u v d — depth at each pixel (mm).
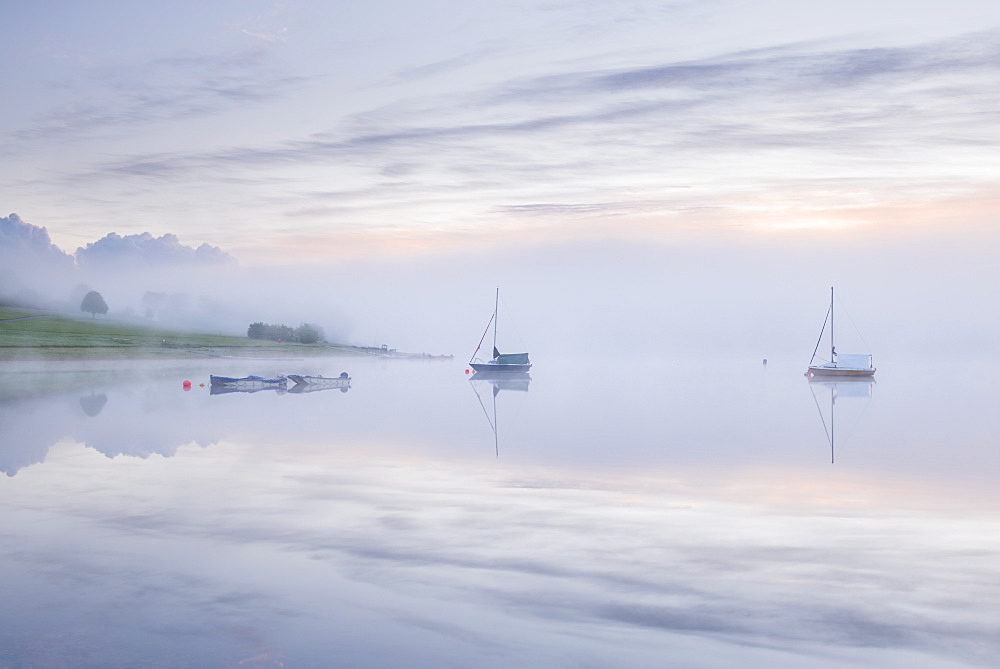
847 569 11945
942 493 18516
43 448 25531
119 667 8227
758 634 9211
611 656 8555
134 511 16000
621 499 17656
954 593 10750
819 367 98188
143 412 39250
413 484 19438
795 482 20047
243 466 22188
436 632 9250
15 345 131375
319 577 11445
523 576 11547
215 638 9023
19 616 9734
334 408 43812
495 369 109188
